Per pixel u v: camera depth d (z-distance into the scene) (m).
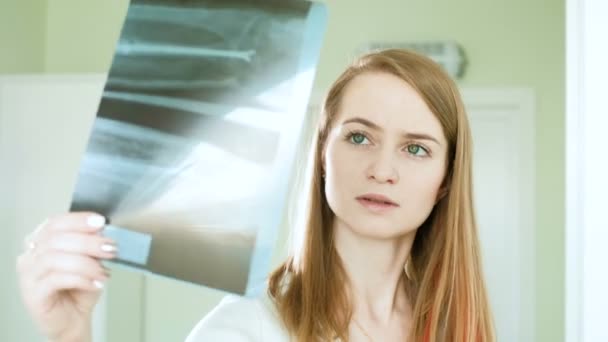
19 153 2.42
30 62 2.98
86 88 2.38
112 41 3.04
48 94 2.41
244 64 0.53
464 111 0.68
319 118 0.69
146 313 2.72
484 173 2.84
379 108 0.62
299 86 0.52
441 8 2.83
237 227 0.51
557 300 2.78
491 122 2.83
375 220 0.63
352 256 0.68
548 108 2.78
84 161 0.54
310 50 0.52
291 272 0.71
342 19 2.87
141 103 0.54
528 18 2.79
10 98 2.44
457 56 2.75
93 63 3.05
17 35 2.89
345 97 0.65
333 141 0.65
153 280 2.70
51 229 0.52
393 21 2.84
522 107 2.78
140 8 0.55
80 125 2.38
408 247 0.69
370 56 0.66
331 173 0.64
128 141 0.53
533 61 2.79
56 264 0.52
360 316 0.69
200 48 0.53
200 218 0.52
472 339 0.72
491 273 2.83
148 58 0.54
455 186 0.69
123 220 0.53
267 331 0.65
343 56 2.86
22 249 2.41
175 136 0.53
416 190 0.64
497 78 2.80
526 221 2.79
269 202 0.51
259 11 0.53
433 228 0.74
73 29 3.06
